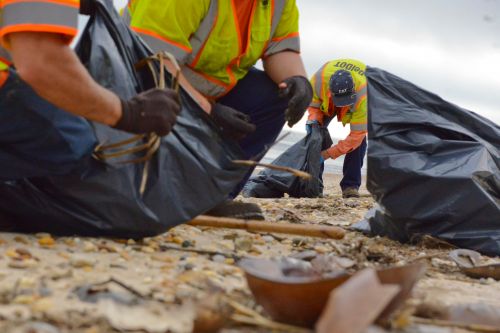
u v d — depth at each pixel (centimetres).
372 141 457
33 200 310
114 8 329
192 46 414
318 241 409
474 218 430
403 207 445
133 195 315
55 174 302
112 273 261
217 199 343
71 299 219
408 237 454
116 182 310
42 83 252
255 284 211
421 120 452
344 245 410
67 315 203
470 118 463
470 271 350
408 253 416
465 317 228
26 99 279
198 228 400
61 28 246
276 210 608
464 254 374
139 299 226
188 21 399
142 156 317
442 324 220
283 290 205
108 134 302
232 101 456
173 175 328
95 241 316
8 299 213
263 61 458
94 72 306
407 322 204
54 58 249
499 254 420
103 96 264
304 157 847
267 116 460
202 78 429
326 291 202
